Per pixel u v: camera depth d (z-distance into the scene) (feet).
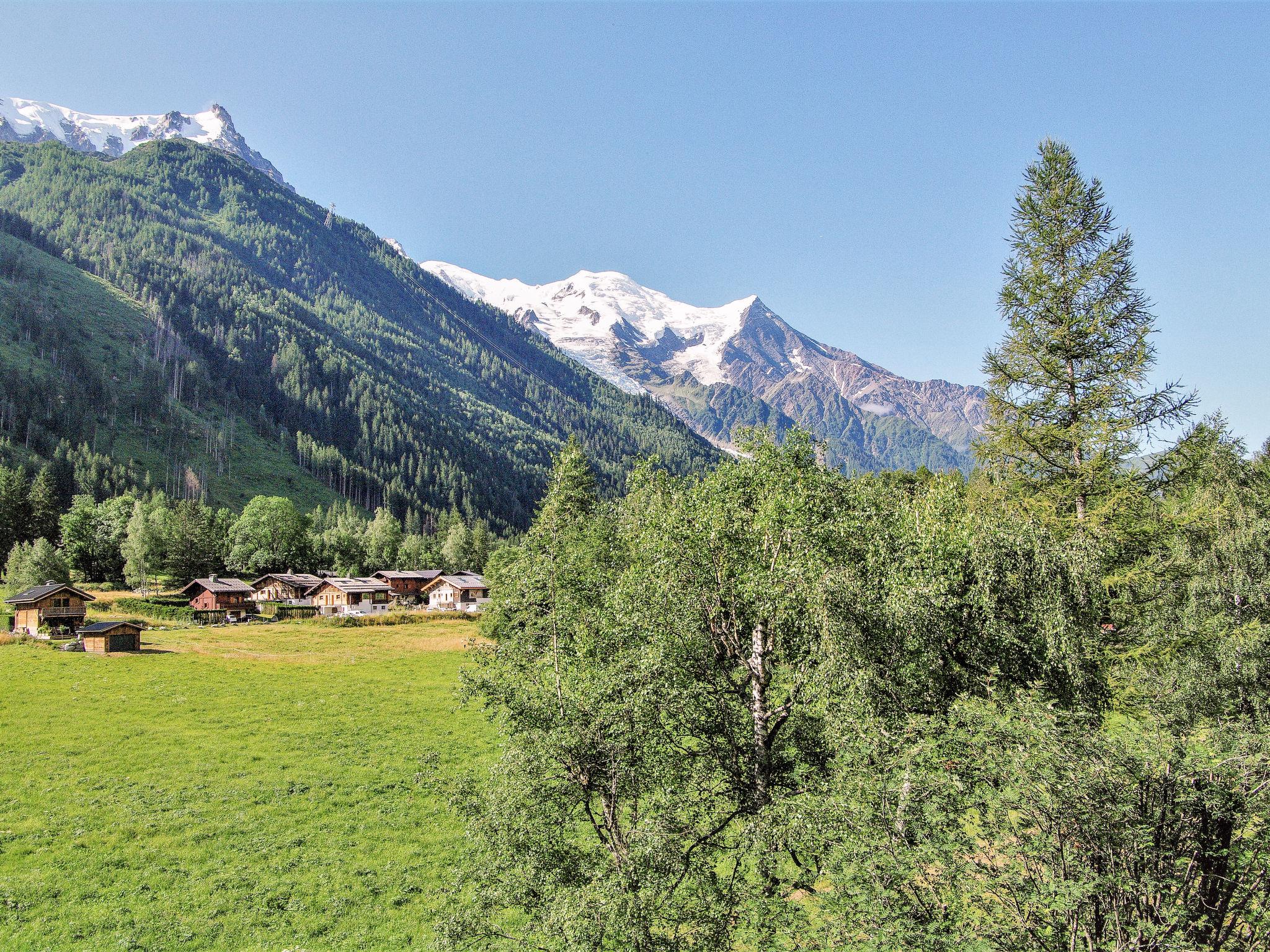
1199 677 74.95
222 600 375.66
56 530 528.63
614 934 54.80
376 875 97.91
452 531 567.18
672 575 83.61
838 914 49.47
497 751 148.97
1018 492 97.96
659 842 58.85
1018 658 70.03
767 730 78.13
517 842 62.44
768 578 77.36
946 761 53.26
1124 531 86.33
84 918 84.53
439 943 63.62
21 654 238.89
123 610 362.12
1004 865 46.80
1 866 95.45
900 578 71.10
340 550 560.61
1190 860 43.06
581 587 83.76
